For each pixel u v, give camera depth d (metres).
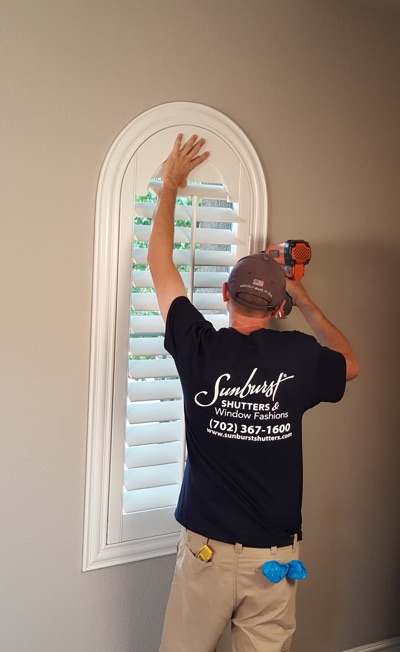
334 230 2.59
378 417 2.79
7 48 1.99
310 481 2.70
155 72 2.20
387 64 2.59
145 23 2.16
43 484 2.24
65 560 2.31
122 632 2.45
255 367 1.93
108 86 2.13
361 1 2.49
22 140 2.04
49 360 2.19
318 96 2.48
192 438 2.04
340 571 2.82
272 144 2.42
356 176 2.60
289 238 2.51
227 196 2.37
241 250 2.41
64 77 2.07
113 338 2.26
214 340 1.95
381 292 2.72
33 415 2.19
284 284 2.00
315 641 2.82
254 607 2.05
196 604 2.08
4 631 2.26
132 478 2.38
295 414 2.00
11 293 2.10
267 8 2.35
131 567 2.42
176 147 2.23
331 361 2.02
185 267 2.42
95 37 2.10
